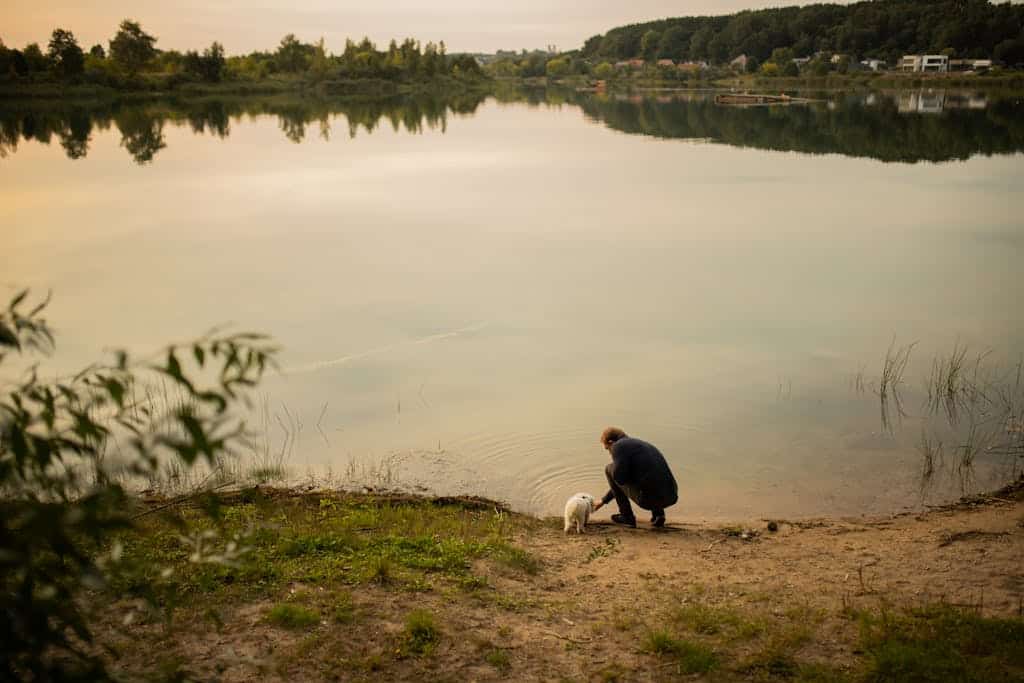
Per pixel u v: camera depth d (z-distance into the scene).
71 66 116.06
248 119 86.81
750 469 11.49
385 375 15.09
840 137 62.94
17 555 2.59
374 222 30.69
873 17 196.25
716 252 25.34
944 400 13.67
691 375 14.98
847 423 12.88
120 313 18.75
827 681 6.14
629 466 9.62
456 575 8.02
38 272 22.69
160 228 29.38
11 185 39.44
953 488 10.89
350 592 7.43
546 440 12.35
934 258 24.14
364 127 79.12
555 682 6.21
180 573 7.46
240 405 13.51
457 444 12.21
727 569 8.56
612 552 9.08
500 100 132.50
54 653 5.89
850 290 20.80
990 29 178.88
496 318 18.62
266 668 6.15
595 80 199.75
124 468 2.98
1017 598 7.67
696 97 134.38
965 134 61.94
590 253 25.28
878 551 9.00
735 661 6.52
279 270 23.09
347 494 10.52
